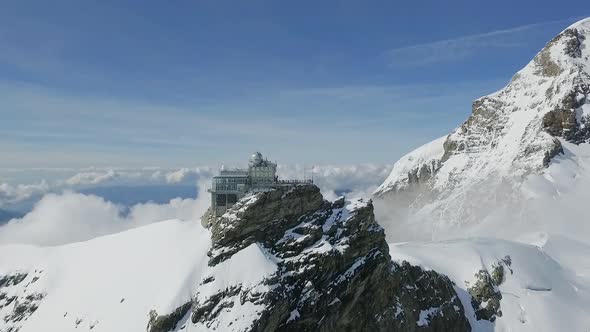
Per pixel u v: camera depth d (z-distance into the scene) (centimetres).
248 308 7800
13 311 10681
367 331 9206
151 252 10294
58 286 10788
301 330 8188
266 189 9556
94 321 8956
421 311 10838
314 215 9762
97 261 11025
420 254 13825
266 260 8462
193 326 7794
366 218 10044
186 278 8506
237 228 8794
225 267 8412
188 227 10875
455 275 13325
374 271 9625
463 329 11569
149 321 8069
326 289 8788
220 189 10369
